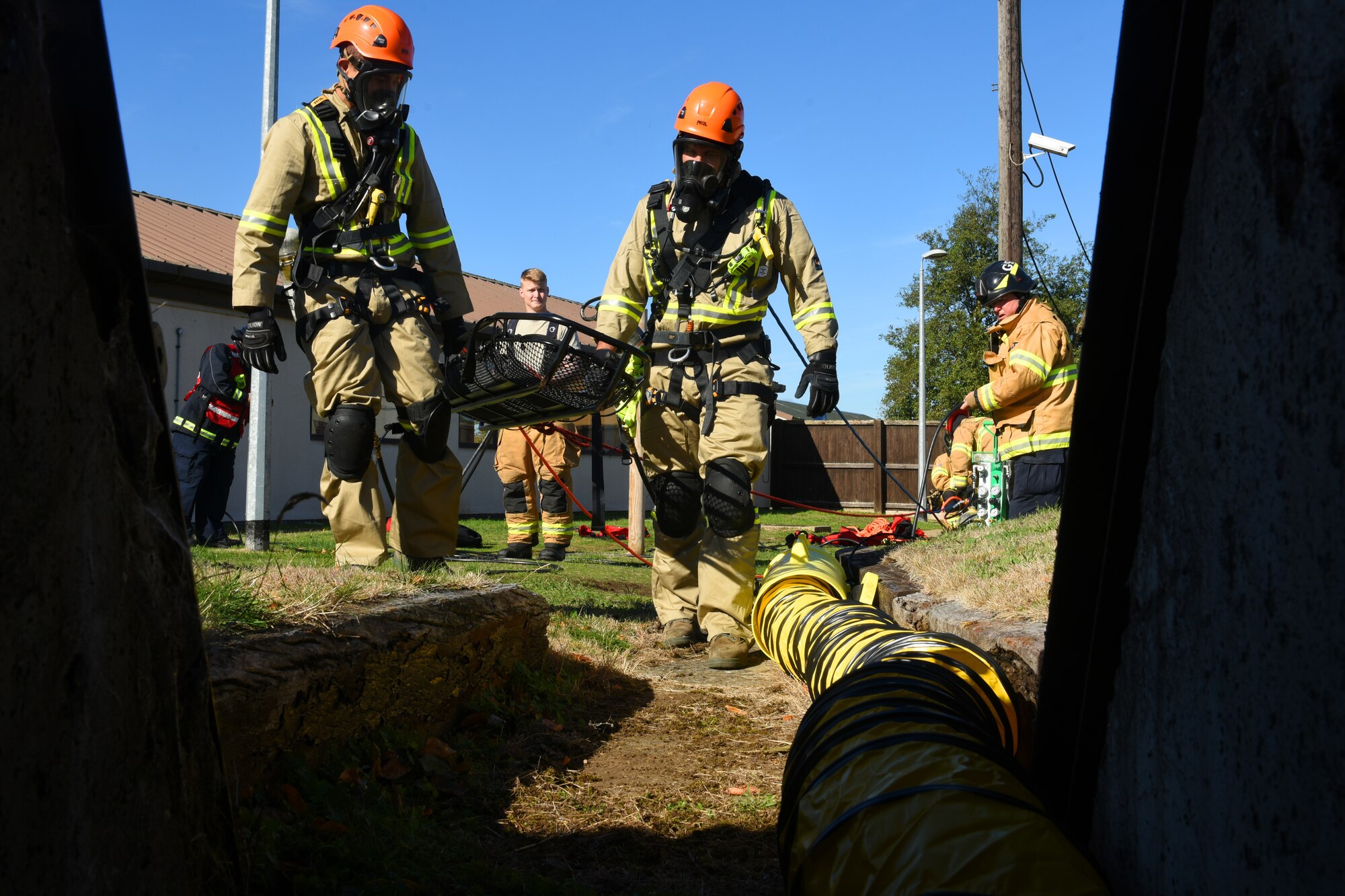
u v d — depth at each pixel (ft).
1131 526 4.59
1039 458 23.44
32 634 3.23
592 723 12.10
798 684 14.07
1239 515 3.60
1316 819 3.08
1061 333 23.07
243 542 29.99
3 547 3.09
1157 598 4.32
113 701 3.76
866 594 15.92
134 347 4.01
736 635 15.94
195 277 38.50
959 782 4.90
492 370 13.12
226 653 7.33
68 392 3.49
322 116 14.05
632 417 17.85
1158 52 4.33
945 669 7.36
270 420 29.12
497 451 31.30
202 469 28.32
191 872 4.38
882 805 4.92
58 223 3.44
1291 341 3.26
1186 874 4.00
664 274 16.48
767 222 16.14
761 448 16.11
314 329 14.15
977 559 15.83
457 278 15.31
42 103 3.35
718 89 15.74
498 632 11.92
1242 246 3.60
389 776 8.73
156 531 4.18
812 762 6.06
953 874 4.23
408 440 14.84
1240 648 3.58
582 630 17.10
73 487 3.51
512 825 8.52
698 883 7.41
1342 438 2.95
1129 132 4.45
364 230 14.12
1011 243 40.55
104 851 3.65
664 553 17.92
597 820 8.70
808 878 5.04
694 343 16.15
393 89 14.06
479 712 11.06
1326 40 3.06
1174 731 4.13
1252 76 3.54
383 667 9.15
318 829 6.95
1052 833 4.54
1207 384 3.87
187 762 4.40
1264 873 3.38
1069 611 5.11
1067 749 5.26
